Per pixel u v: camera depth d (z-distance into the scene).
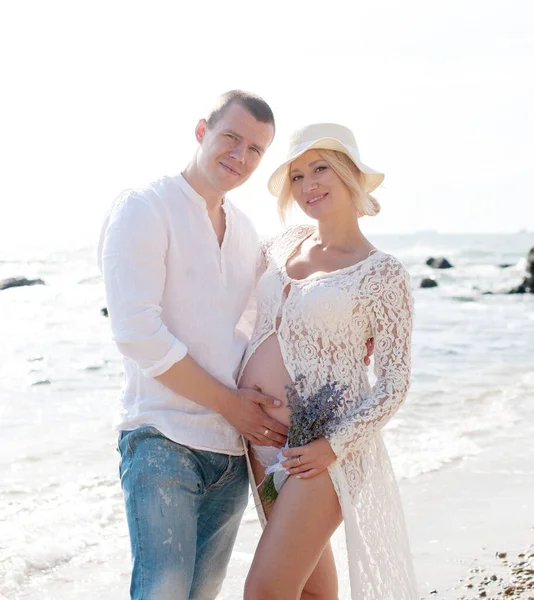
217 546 3.59
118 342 3.22
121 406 3.44
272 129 3.50
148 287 3.25
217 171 3.38
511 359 14.61
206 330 3.42
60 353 15.54
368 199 3.63
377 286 3.37
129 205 3.33
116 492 6.34
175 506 3.18
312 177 3.60
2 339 17.83
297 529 3.23
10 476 6.73
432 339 17.84
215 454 3.39
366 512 3.37
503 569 4.76
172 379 3.24
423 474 6.78
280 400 3.45
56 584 4.64
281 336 3.47
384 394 3.31
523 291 33.22
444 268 50.34
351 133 3.68
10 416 9.30
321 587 3.60
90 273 43.09
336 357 3.40
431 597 4.37
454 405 10.03
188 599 3.35
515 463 7.14
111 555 5.09
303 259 3.64
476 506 5.93
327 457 3.25
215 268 3.47
